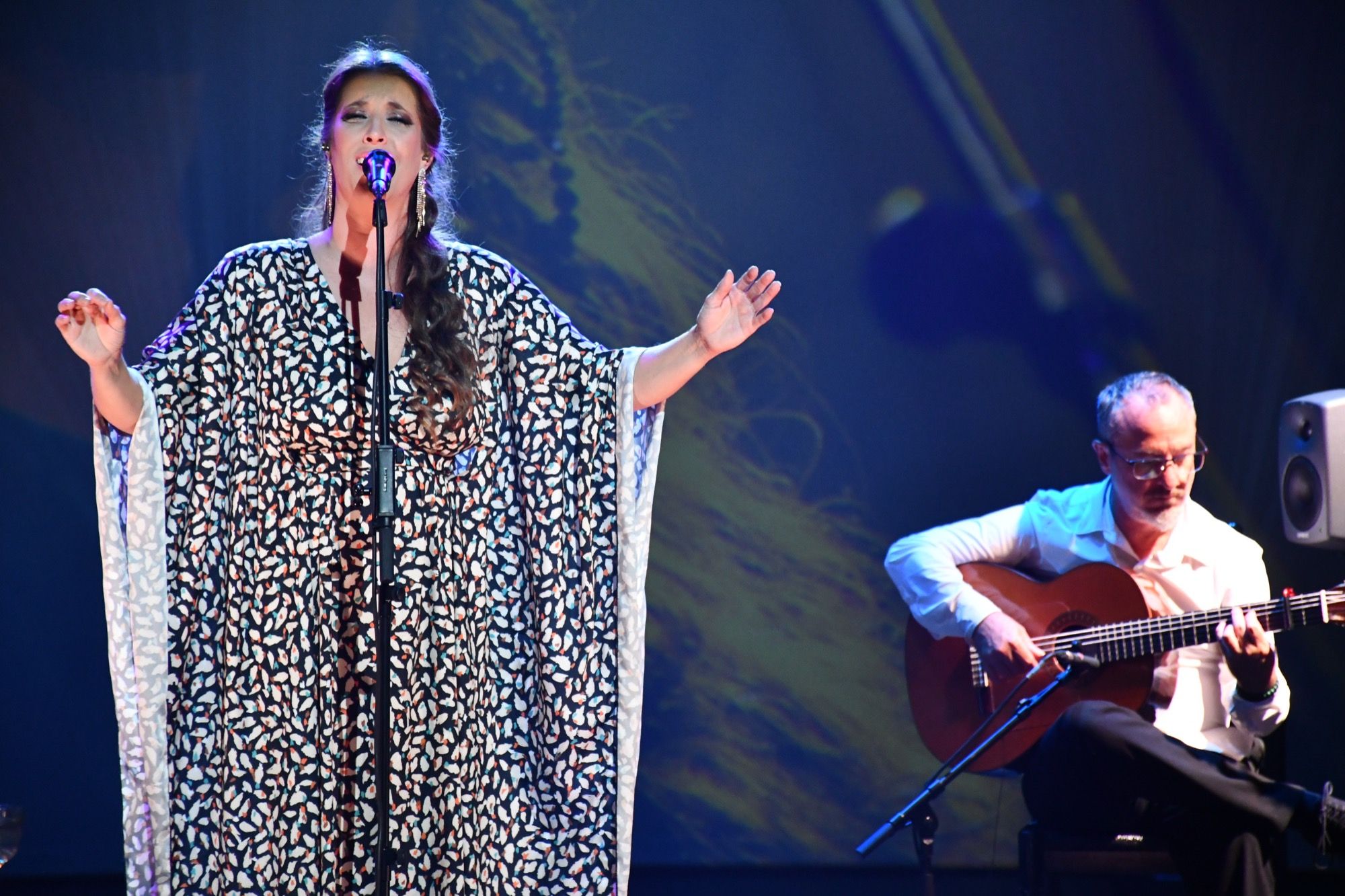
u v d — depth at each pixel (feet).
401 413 14.06
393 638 13.87
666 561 34.35
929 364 34.63
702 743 34.01
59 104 33.81
